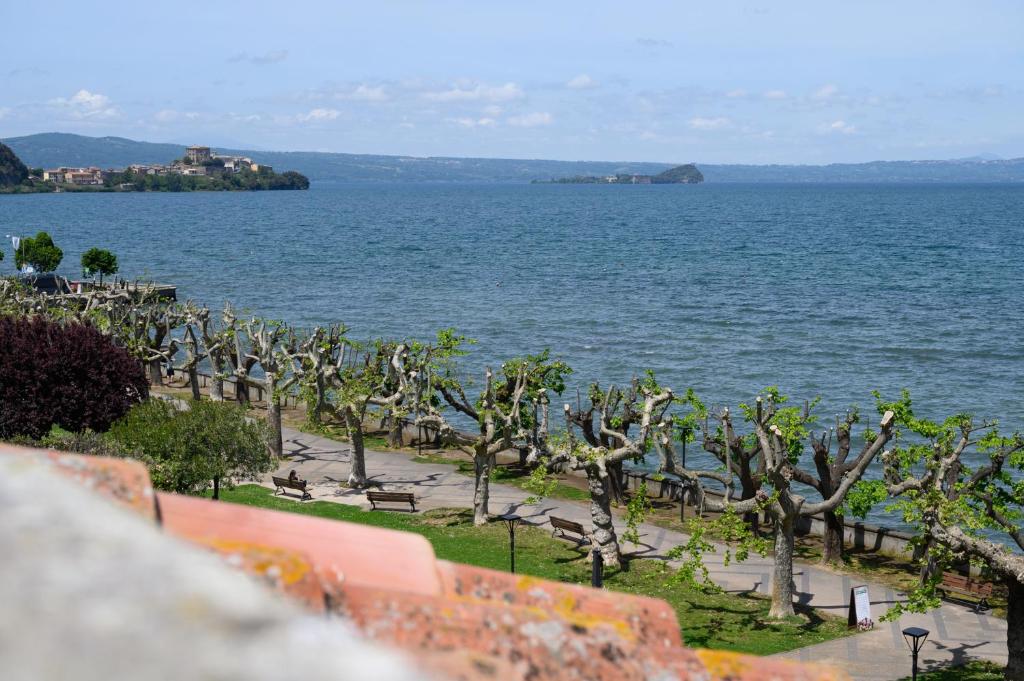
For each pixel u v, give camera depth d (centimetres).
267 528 627
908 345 12512
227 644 257
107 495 471
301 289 18450
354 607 466
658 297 16862
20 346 5800
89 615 257
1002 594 4725
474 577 647
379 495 5881
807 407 5491
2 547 281
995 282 18650
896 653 4112
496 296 17212
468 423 9162
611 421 5878
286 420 8350
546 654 473
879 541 5512
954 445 5025
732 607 4616
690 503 6197
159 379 9919
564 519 5662
